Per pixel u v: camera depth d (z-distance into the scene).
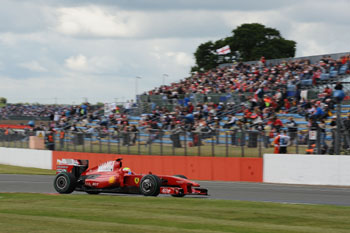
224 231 14.52
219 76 61.31
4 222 16.19
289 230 14.77
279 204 21.31
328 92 42.22
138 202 21.67
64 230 14.55
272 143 37.16
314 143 34.53
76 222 16.14
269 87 50.03
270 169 36.31
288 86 48.25
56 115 64.69
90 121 60.41
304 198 24.44
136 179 23.94
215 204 21.05
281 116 43.47
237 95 49.84
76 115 64.31
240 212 18.77
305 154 34.41
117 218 17.28
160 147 43.97
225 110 49.31
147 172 44.34
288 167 35.19
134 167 45.44
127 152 46.47
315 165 33.72
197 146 41.44
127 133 46.50
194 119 47.62
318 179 33.50
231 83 56.91
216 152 40.22
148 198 23.09
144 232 14.20
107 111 61.59
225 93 51.09
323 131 34.09
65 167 26.66
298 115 42.66
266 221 16.83
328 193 27.02
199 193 23.45
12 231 14.44
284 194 26.41
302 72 49.09
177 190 23.11
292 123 38.44
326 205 21.16
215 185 33.34
